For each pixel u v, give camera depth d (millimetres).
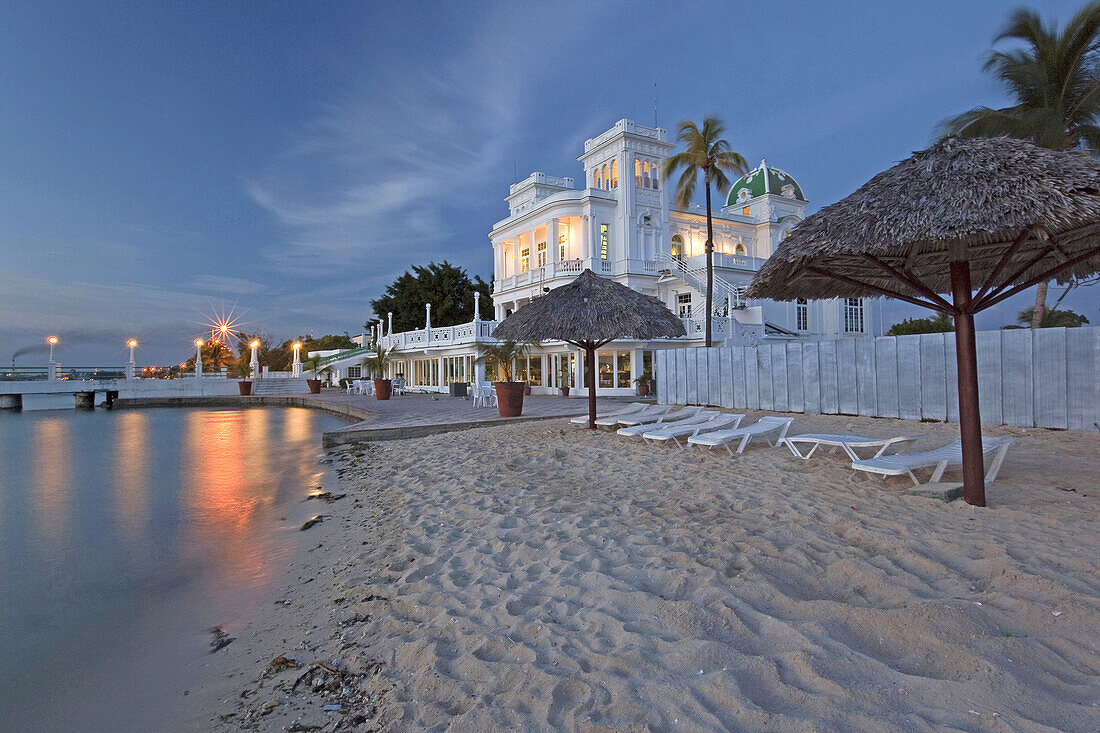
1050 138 16000
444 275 50406
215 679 3459
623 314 11102
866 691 2459
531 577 4223
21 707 3285
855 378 14180
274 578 5148
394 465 10070
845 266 6441
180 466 12172
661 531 4934
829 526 4836
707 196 23109
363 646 3568
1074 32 16453
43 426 22812
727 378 17750
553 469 8336
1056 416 10672
